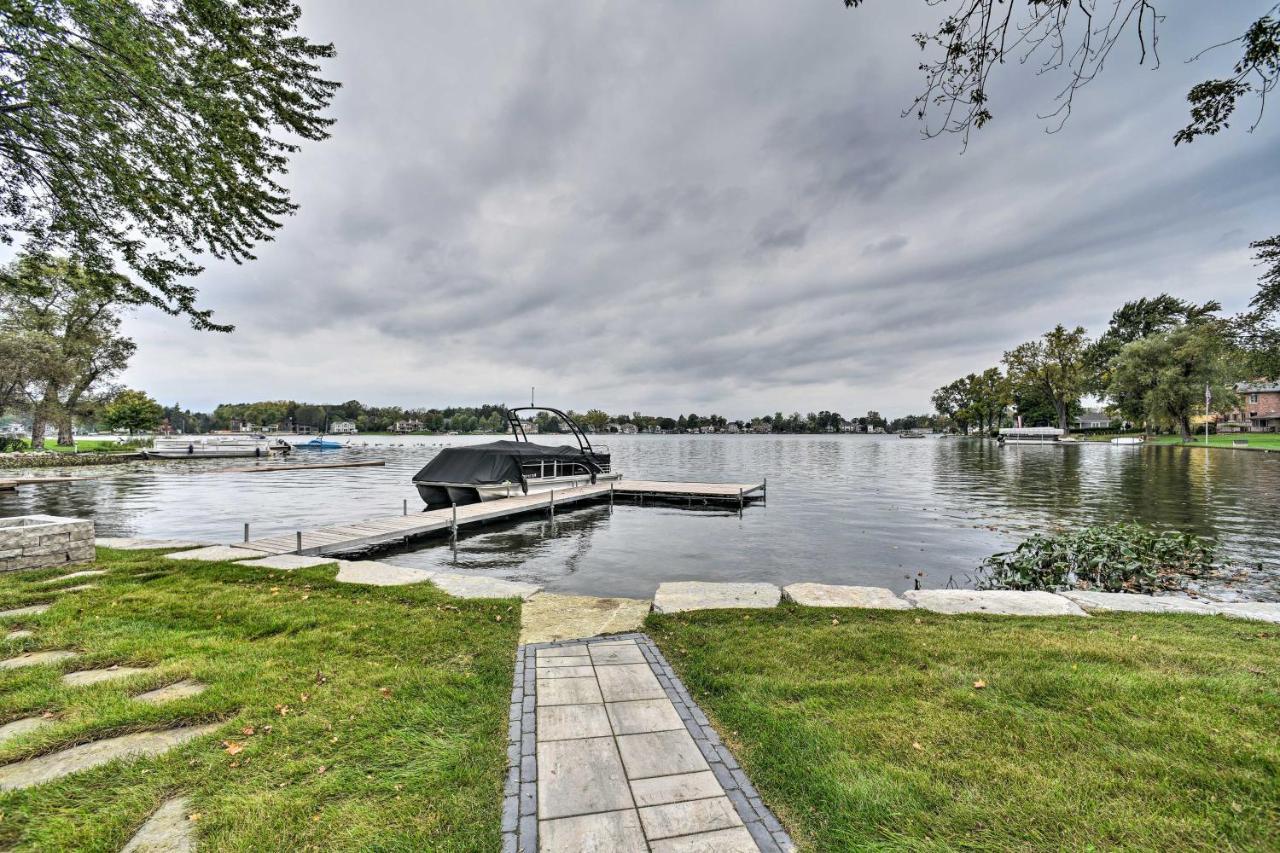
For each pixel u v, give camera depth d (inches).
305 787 101.0
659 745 118.4
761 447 3112.7
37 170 223.9
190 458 1643.7
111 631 183.6
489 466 709.3
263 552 350.9
